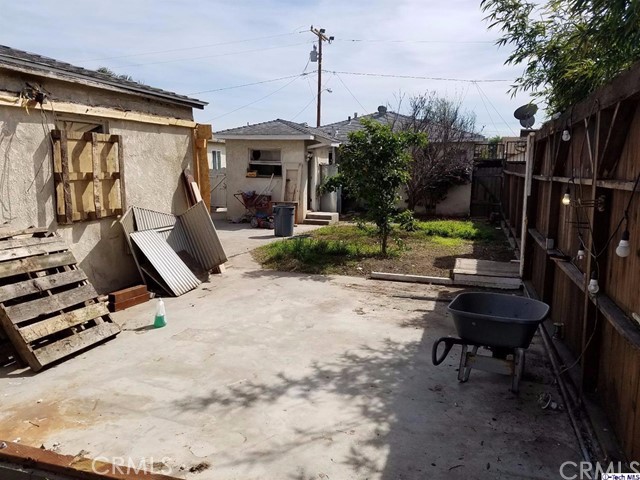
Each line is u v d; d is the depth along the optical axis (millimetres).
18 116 5426
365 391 4012
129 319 5914
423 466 2996
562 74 5062
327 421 3527
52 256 5086
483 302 4508
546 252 5414
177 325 5684
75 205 6301
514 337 3801
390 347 5004
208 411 3662
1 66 5035
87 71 6707
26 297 4867
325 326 5660
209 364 4543
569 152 5156
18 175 5457
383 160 9438
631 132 3139
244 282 7898
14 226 5383
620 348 3178
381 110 23031
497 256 9852
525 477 2891
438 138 16594
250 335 5344
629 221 3092
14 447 3121
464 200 17344
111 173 6855
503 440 3285
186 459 3051
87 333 4930
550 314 5703
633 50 3617
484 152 19172
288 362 4602
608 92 3260
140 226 7383
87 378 4230
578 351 4383
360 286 7613
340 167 9711
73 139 6141
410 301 6754
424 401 3842
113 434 3340
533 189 7152
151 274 7121
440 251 10406
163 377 4254
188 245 8422
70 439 3277
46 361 4371
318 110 26031
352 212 18656
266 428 3426
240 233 13445
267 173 15945
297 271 8672
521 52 5516
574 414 3574
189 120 8758
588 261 3719
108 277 6938
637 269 2922
